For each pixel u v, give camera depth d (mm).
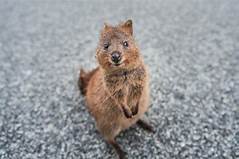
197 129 860
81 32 1378
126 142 844
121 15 1483
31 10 1606
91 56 1201
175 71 1083
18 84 1086
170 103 949
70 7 1609
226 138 830
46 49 1280
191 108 928
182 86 1012
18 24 1489
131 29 750
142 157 802
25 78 1114
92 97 810
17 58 1237
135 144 836
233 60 1124
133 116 789
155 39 1282
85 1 1659
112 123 793
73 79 1083
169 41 1265
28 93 1039
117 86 740
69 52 1241
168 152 806
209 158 781
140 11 1512
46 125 913
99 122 806
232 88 992
